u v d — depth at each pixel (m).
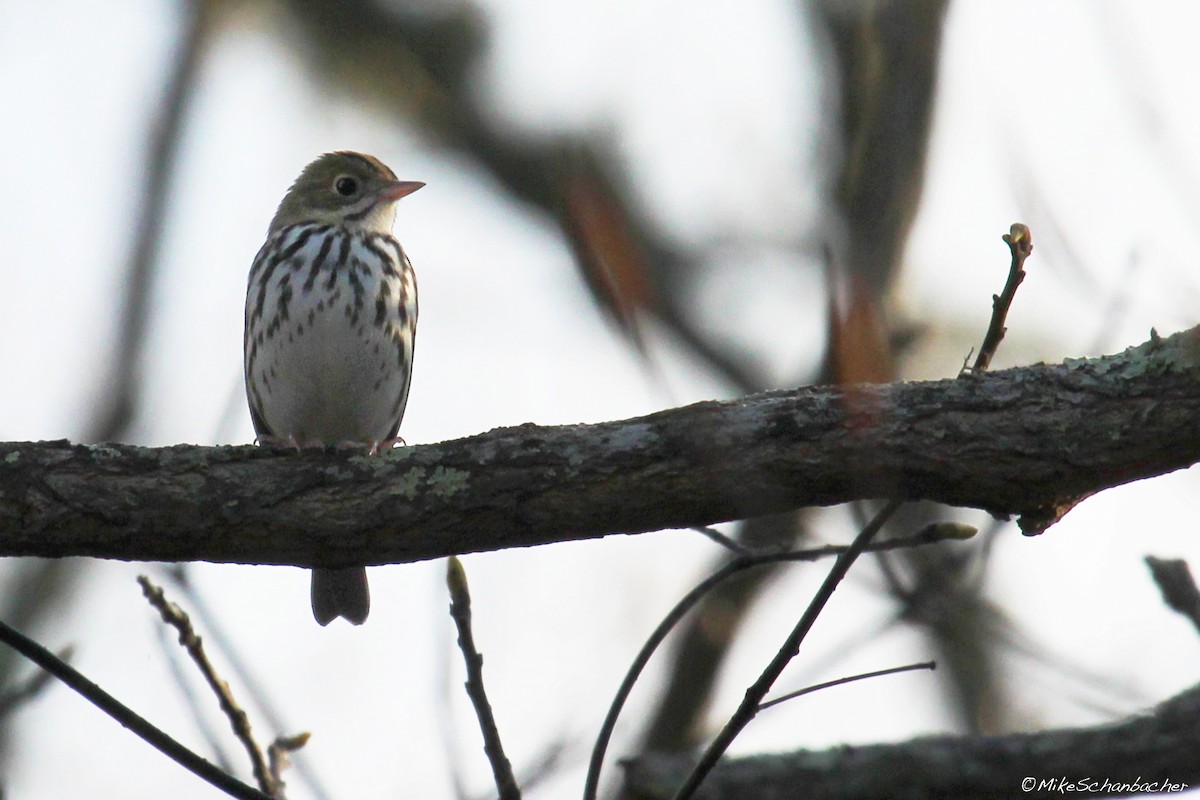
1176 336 8.22
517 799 8.18
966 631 11.52
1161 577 9.20
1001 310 8.23
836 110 13.67
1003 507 8.31
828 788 10.93
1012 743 10.80
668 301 16.30
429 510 8.59
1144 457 8.08
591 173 7.23
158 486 8.61
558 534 8.66
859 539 7.57
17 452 8.66
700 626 13.84
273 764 9.34
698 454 8.41
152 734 7.83
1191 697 10.59
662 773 11.22
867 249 11.17
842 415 8.30
